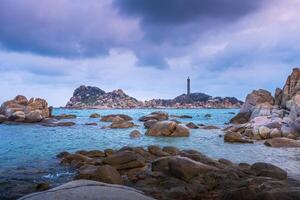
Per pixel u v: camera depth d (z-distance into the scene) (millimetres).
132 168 14875
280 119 34156
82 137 31516
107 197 4980
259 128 30547
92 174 11758
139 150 18484
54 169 15383
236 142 27141
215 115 93250
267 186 10203
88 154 18688
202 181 12109
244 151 21969
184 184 11891
